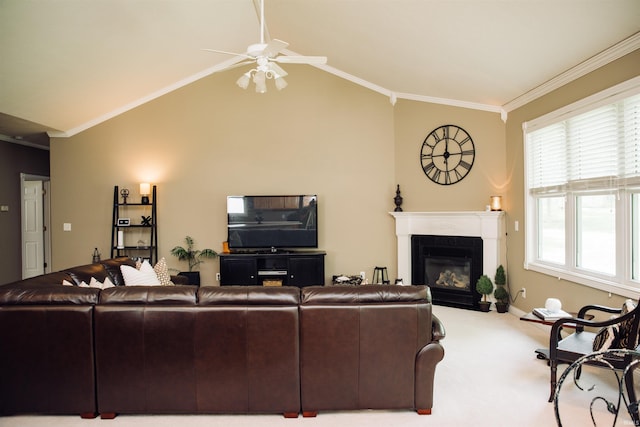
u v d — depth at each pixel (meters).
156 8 4.20
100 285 3.00
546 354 3.42
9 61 3.96
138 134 6.06
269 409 2.54
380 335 2.51
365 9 3.99
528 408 2.62
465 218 5.44
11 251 6.63
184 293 2.54
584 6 2.83
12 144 6.64
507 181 5.14
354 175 6.22
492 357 3.54
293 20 4.95
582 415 2.51
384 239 6.23
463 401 2.73
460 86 5.01
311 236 6.01
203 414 2.59
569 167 3.92
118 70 4.97
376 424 2.46
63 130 5.88
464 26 3.62
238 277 5.72
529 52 3.67
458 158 5.59
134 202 6.05
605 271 3.52
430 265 5.89
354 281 5.86
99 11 3.84
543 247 4.54
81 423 2.49
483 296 5.23
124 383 2.51
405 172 6.09
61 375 2.50
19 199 6.80
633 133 3.12
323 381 2.52
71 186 5.99
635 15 2.75
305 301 2.54
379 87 6.18
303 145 6.21
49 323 2.48
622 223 3.23
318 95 6.23
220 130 6.16
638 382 2.92
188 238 6.10
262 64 3.19
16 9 3.41
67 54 4.22
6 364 2.50
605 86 3.38
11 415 2.56
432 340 2.55
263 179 6.19
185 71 5.88
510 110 5.02
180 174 6.11
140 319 2.48
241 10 4.85
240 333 2.50
